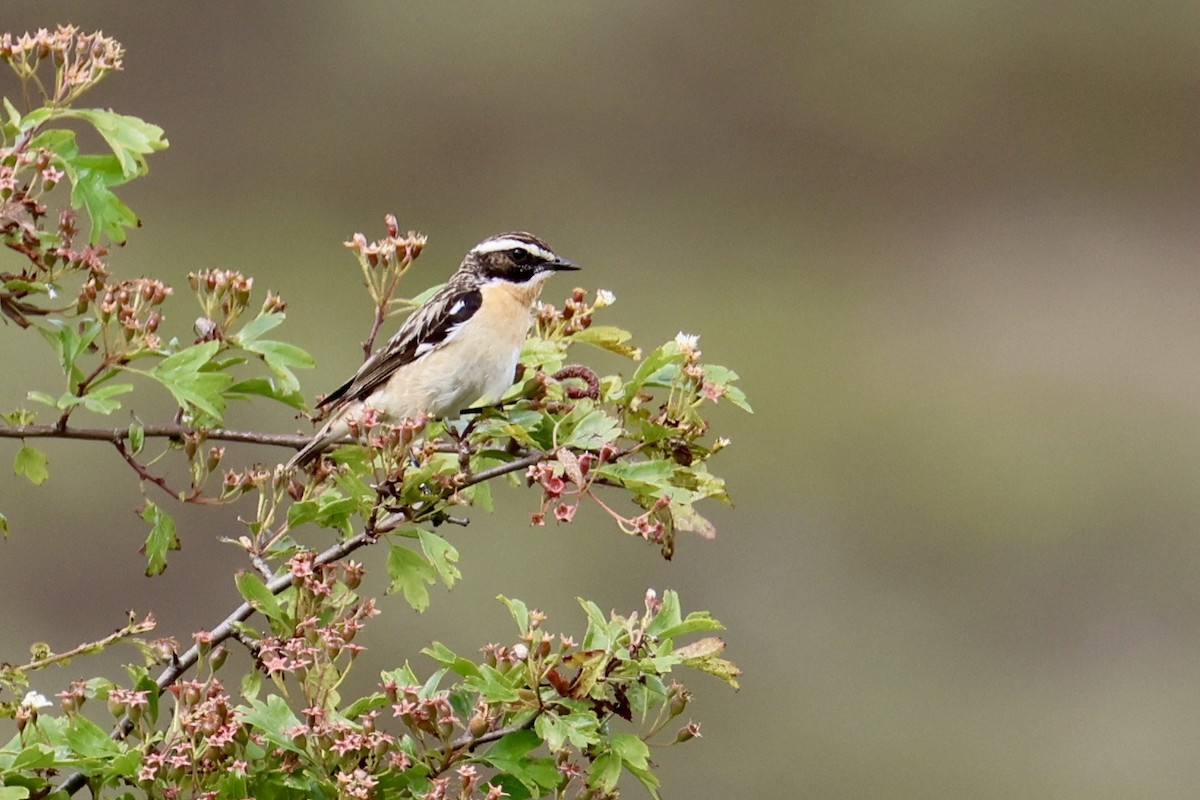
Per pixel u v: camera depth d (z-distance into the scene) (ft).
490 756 22.09
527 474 23.75
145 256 97.66
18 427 25.57
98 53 26.30
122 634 23.89
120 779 22.44
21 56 25.38
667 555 23.25
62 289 25.96
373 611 23.70
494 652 22.50
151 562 25.62
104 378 25.54
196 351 25.34
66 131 25.80
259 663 23.17
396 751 21.83
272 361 25.98
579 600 22.45
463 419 30.50
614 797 22.25
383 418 27.78
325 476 26.30
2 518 27.12
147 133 25.53
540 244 31.22
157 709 22.25
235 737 21.89
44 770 22.29
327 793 22.20
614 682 22.26
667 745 22.54
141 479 25.61
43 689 58.90
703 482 23.66
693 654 22.26
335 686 22.65
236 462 64.54
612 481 23.62
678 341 24.34
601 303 27.35
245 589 23.02
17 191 24.90
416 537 24.59
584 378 25.13
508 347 30.27
